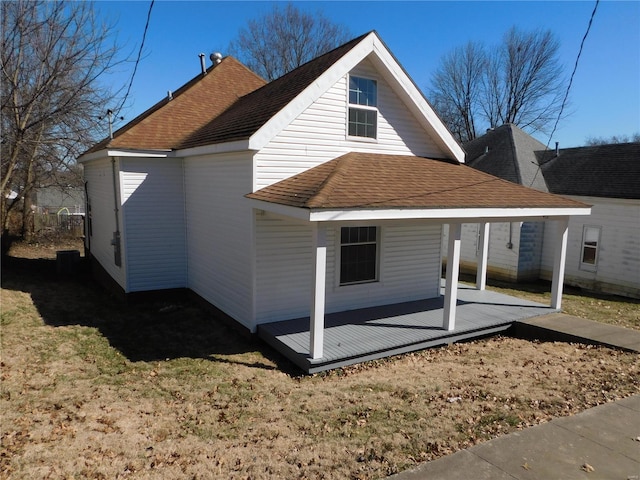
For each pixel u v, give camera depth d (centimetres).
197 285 1109
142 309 1070
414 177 890
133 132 1104
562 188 1585
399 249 1038
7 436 511
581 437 487
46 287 1304
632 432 498
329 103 902
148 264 1122
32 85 1459
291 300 894
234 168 890
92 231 1554
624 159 1531
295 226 878
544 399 597
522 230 1566
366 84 959
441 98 4197
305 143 878
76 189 2552
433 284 1103
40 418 556
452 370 721
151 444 499
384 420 546
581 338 845
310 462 459
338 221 718
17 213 2194
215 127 1050
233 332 912
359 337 811
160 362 755
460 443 486
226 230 938
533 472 421
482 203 832
